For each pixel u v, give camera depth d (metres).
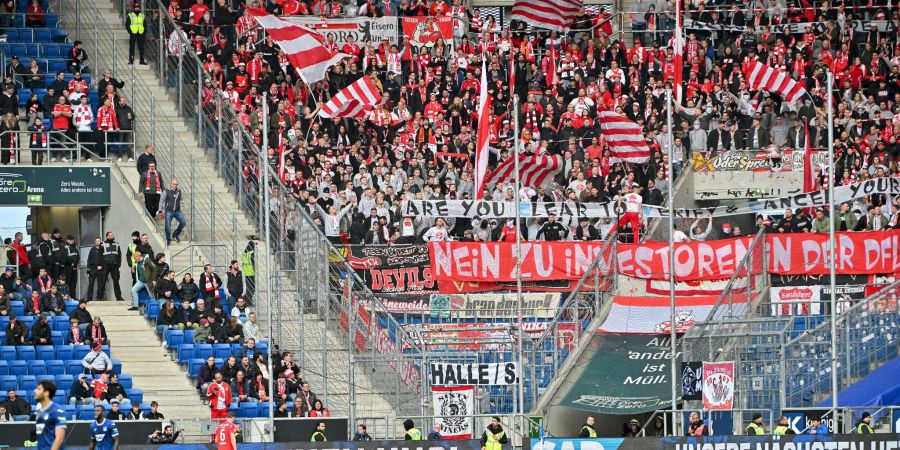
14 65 146.50
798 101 159.75
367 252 135.62
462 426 111.31
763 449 105.31
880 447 104.69
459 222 144.00
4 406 110.25
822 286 136.38
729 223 144.12
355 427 114.69
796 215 144.12
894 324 121.88
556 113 157.75
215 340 125.81
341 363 124.44
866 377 118.81
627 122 145.50
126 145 142.75
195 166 143.00
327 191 141.50
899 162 153.62
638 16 175.62
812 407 110.69
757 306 135.00
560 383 123.31
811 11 176.75
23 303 126.62
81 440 106.06
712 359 120.06
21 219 137.00
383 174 144.62
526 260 137.62
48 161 138.50
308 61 153.25
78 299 138.00
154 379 122.62
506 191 145.88
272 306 129.50
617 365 126.62
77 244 139.25
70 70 150.00
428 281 136.62
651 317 133.88
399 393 119.31
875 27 174.25
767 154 153.12
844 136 155.25
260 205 137.25
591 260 138.00
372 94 148.12
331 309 128.12
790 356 119.12
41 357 120.88
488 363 112.81
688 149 155.00
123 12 158.38
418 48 166.88
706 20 174.00
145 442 106.50
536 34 172.75
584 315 133.75
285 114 149.38
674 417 113.25
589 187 145.00
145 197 136.25
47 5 159.25
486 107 129.25
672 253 115.94
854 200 148.00
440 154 150.00
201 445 104.75
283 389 118.62
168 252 135.50
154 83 150.75
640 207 142.88
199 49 156.75
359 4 171.12
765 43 171.12
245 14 162.75
